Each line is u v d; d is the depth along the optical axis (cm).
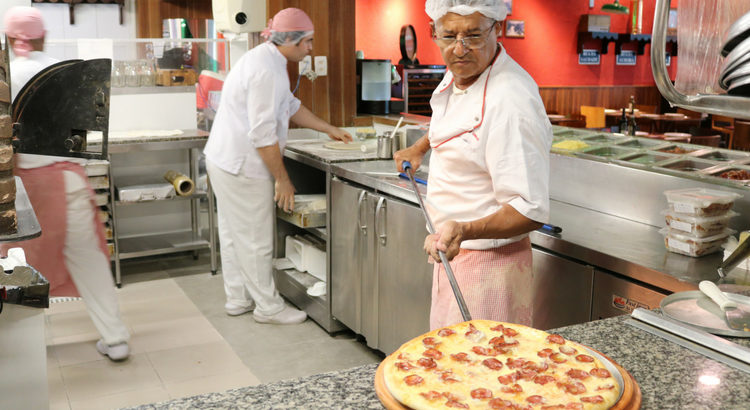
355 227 325
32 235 165
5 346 171
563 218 246
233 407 104
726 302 141
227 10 405
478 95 183
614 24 822
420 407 94
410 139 360
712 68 96
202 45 468
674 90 92
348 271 335
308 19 338
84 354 324
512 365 108
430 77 508
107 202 409
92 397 282
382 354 332
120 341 318
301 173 401
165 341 342
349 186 328
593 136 295
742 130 516
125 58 444
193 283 430
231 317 377
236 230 356
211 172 354
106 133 230
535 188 173
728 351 120
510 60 186
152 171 459
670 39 777
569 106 795
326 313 358
